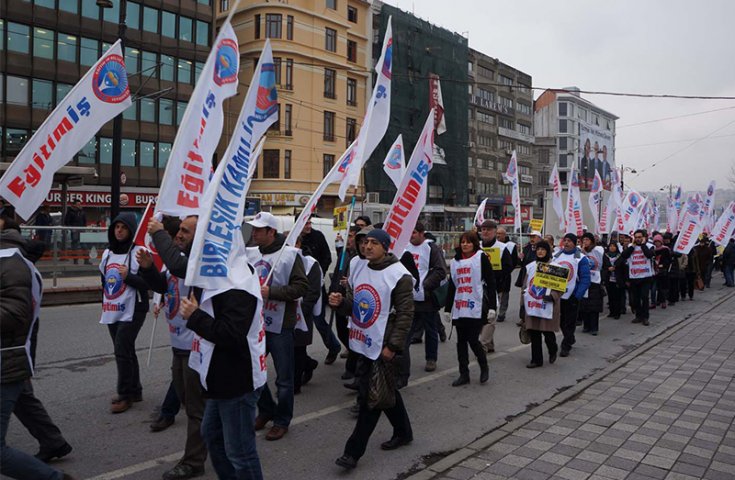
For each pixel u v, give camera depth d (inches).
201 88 171.8
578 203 605.6
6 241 143.6
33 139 193.8
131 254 222.2
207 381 130.6
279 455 189.2
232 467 140.2
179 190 167.6
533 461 181.6
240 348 130.4
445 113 2095.2
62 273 535.8
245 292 130.1
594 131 3619.6
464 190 2215.8
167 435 202.7
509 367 319.3
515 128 2775.6
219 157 1517.0
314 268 246.2
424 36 1973.4
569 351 354.6
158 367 295.7
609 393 259.9
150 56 1368.1
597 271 424.2
